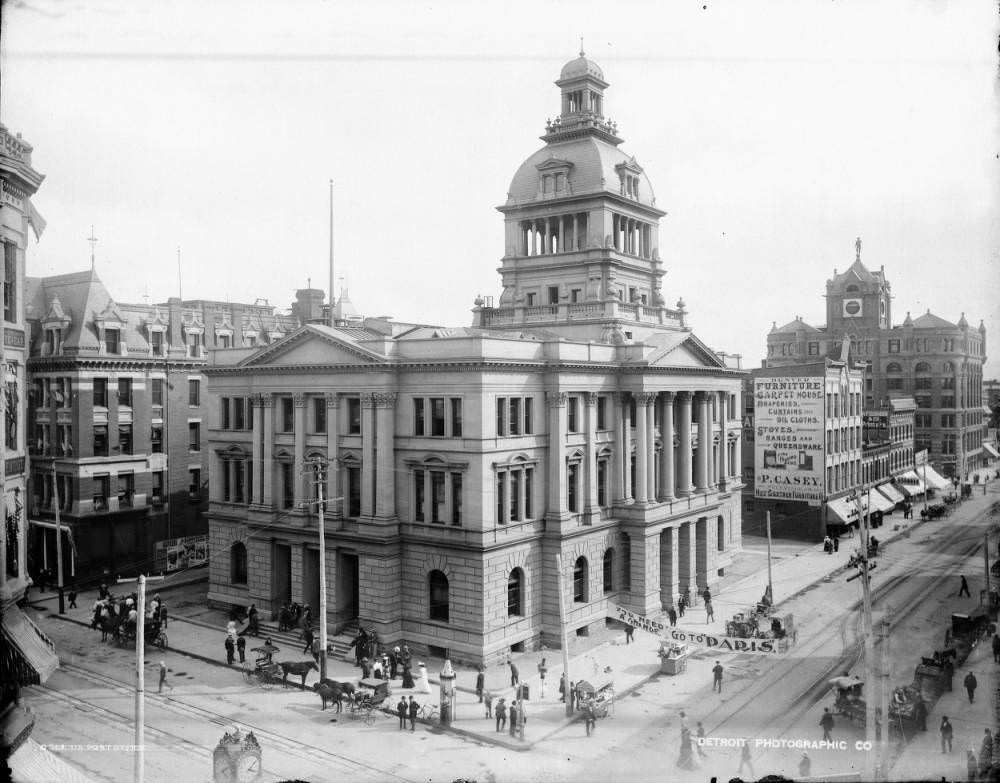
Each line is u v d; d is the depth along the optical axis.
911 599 46.50
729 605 61.50
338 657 50.28
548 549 53.38
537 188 71.69
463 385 49.50
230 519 61.28
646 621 46.44
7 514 26.33
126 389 70.19
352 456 53.47
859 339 81.75
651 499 59.81
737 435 76.50
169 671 47.97
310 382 55.59
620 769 33.66
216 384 62.66
